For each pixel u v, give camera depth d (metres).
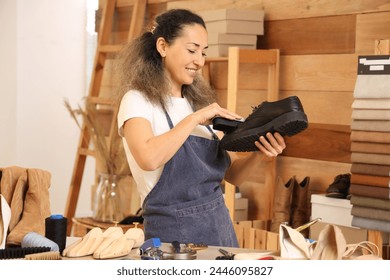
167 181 2.74
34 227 2.70
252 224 4.64
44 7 6.83
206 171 2.78
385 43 3.63
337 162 4.46
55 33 6.91
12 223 2.73
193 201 2.75
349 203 3.99
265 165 4.84
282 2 4.79
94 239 2.43
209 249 2.50
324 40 4.53
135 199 5.72
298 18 4.69
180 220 2.73
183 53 2.75
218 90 5.27
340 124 4.43
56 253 2.31
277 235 4.23
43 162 6.91
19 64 6.75
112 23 6.52
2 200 2.52
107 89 6.53
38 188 2.78
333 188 4.10
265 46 4.93
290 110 2.63
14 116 6.78
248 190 5.03
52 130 6.94
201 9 5.44
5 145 6.86
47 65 6.89
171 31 2.76
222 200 2.87
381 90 3.55
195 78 2.92
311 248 2.31
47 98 6.91
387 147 3.57
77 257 2.35
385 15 4.16
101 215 5.22
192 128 2.61
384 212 3.59
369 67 3.61
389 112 3.55
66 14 6.95
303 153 4.68
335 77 4.46
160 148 2.57
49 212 2.80
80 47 7.03
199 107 2.91
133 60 2.80
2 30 6.84
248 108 5.06
